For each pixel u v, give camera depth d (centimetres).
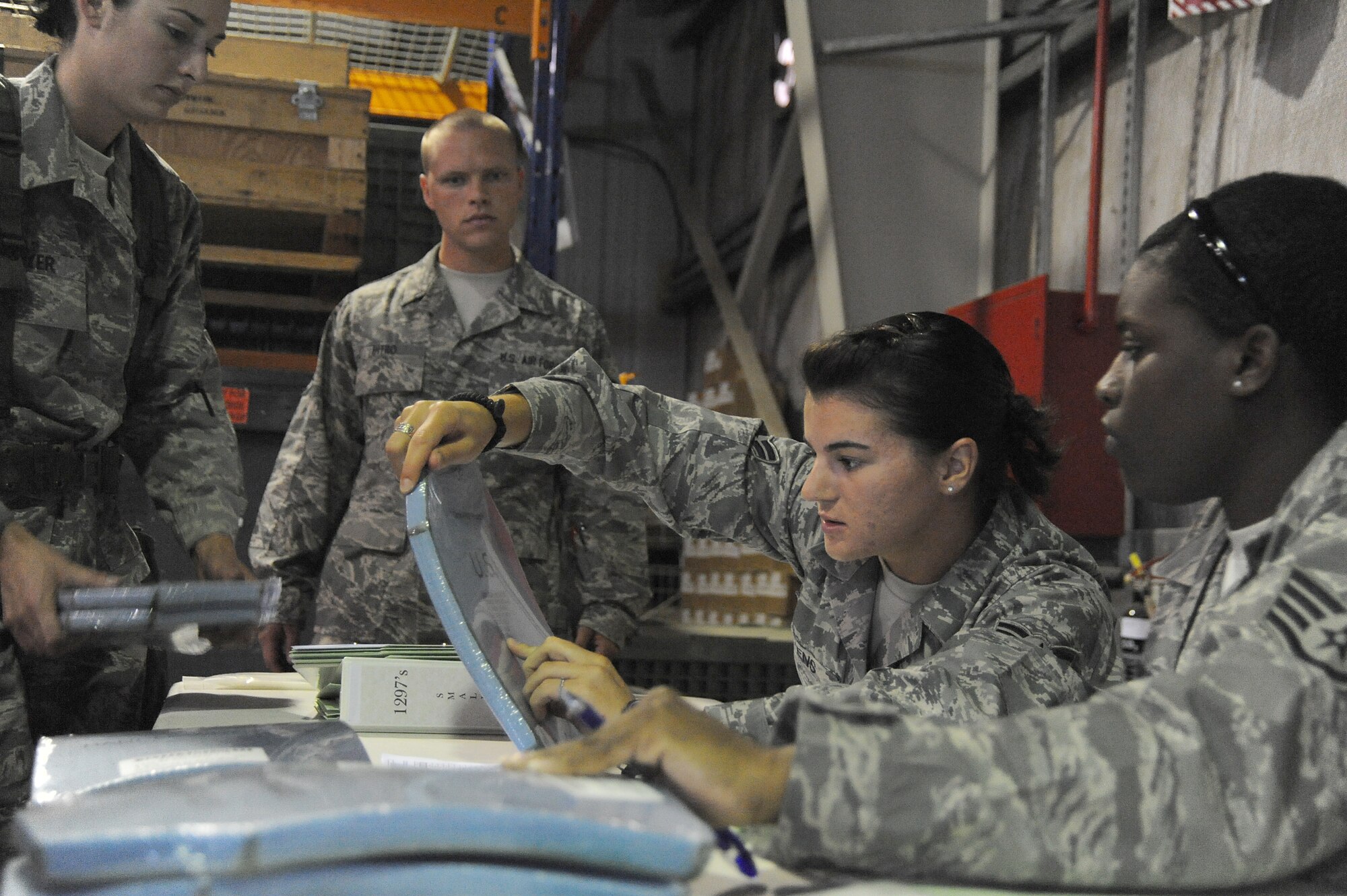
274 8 378
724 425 143
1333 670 65
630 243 706
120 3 141
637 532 254
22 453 142
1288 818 63
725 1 680
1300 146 260
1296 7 263
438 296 253
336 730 100
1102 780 63
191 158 337
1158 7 321
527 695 99
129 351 159
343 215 350
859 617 127
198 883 46
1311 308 76
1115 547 300
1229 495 83
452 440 107
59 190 148
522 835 51
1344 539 68
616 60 717
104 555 157
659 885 51
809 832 64
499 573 112
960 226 385
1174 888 63
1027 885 66
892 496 111
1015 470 124
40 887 47
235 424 330
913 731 65
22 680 138
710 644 363
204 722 139
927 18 389
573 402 132
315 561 256
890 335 112
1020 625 106
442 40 441
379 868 49
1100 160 289
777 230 545
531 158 368
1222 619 71
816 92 377
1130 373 82
